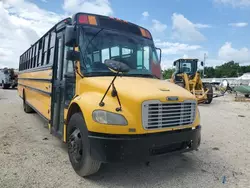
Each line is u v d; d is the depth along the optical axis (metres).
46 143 5.32
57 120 4.78
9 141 5.36
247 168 4.27
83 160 3.47
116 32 4.53
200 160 4.60
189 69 16.95
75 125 3.72
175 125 3.49
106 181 3.59
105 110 3.18
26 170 3.85
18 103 12.31
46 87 5.55
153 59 4.90
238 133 6.88
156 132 3.29
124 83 3.59
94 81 3.67
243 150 5.29
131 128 3.12
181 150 3.59
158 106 3.29
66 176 3.70
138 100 3.16
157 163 4.36
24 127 6.84
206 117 9.54
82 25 4.21
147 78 4.27
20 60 11.55
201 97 14.09
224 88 23.84
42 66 6.11
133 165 4.23
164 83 4.04
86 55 4.05
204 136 6.45
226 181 3.73
